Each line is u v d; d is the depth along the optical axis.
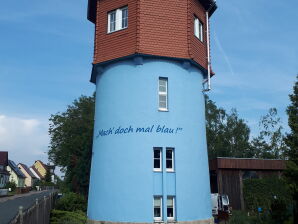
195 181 17.31
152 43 17.55
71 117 45.16
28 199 31.89
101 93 18.77
